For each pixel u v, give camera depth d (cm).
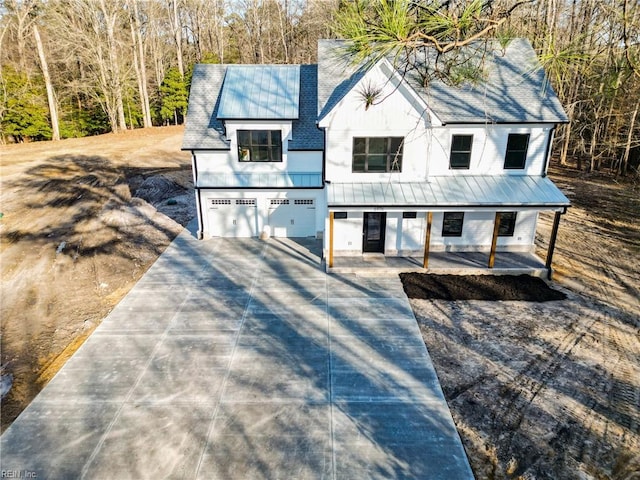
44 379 1116
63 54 4262
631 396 1038
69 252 1902
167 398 1040
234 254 1877
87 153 3553
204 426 955
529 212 1758
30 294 1562
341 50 523
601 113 2494
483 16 550
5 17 4316
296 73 2116
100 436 929
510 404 1016
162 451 891
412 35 479
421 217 1748
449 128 1658
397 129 1638
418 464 860
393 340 1266
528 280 1611
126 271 1727
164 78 5181
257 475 836
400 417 980
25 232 2102
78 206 2452
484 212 1756
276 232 2070
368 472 843
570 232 2091
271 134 1952
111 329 1328
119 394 1053
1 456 879
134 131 4597
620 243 1956
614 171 3114
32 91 4209
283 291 1556
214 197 1995
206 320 1375
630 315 1388
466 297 1500
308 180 1967
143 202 2555
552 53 583
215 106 2086
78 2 4050
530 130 1666
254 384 1088
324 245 1800
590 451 886
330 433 936
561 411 993
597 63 689
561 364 1154
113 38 4234
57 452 888
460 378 1106
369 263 1741
